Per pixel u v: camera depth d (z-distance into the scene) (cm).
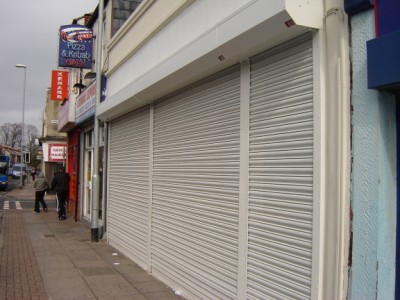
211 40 498
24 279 719
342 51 348
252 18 416
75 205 1591
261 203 445
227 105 523
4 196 3192
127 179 932
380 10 318
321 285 358
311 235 373
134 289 665
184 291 630
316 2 371
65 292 644
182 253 641
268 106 438
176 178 671
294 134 399
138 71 862
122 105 878
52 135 3622
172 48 688
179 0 658
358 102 336
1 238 1150
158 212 743
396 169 328
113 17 1220
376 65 310
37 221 1553
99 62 1101
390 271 321
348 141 343
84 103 1357
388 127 324
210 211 557
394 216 324
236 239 492
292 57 406
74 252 954
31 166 8362
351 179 340
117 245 995
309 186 378
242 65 484
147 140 811
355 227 334
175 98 681
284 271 407
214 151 550
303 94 390
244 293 469
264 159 442
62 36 1406
